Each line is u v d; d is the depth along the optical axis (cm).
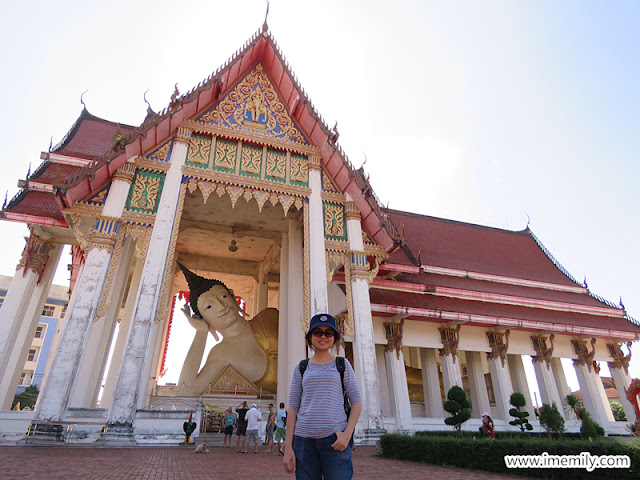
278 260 2139
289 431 259
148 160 1355
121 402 1027
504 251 2595
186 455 913
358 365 1326
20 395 3738
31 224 1396
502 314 1941
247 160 1517
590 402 2070
